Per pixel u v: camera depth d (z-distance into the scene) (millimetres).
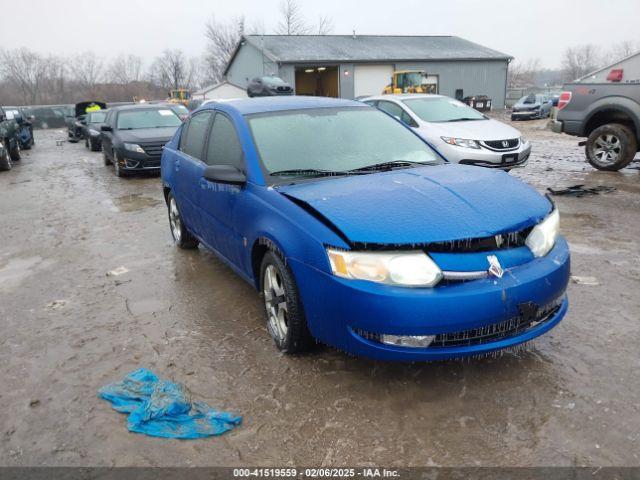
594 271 4672
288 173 3613
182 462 2512
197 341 3719
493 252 2814
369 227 2799
